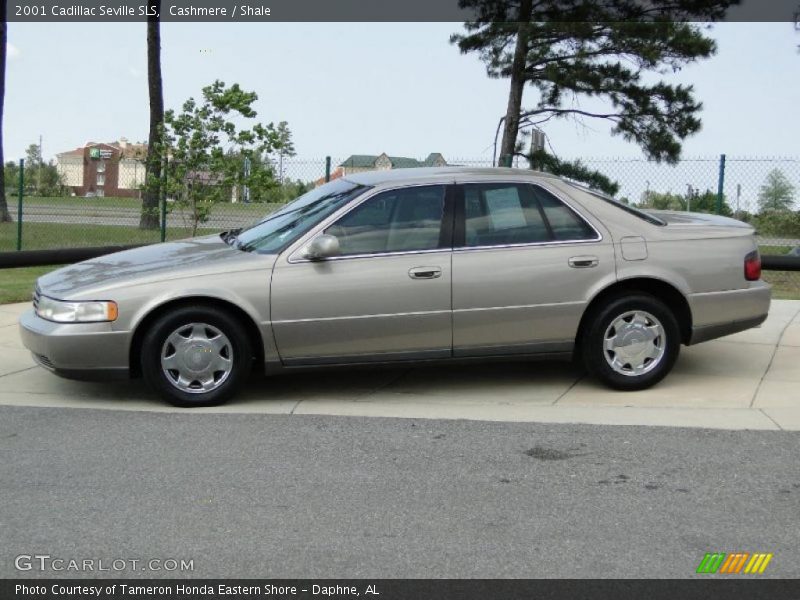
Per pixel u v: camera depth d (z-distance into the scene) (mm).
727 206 13648
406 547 4184
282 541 4250
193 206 15656
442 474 5129
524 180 6832
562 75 22891
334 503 4703
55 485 4949
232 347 6496
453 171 6922
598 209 6832
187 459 5379
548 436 5812
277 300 6430
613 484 4973
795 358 8008
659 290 6957
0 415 6316
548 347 6762
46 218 22438
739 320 6961
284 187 15562
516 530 4367
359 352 6582
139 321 6359
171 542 4238
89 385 7219
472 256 6594
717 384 7129
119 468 5223
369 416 6293
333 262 6496
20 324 6801
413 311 6543
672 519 4504
